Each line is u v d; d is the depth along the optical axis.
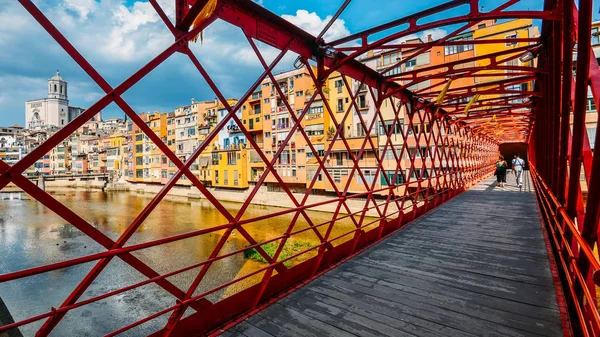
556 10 3.46
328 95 30.41
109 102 2.12
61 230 27.08
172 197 45.06
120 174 59.34
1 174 1.63
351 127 28.72
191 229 26.06
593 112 17.84
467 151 15.13
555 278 3.90
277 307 3.31
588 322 2.19
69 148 72.25
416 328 2.87
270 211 30.86
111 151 61.16
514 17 3.62
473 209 8.91
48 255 20.47
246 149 37.47
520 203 9.70
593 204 2.13
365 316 3.10
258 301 3.33
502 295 3.49
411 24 4.29
